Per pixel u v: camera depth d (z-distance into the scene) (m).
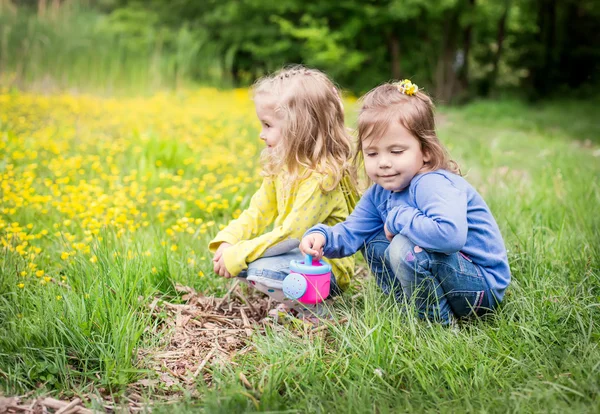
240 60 17.52
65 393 2.15
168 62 13.15
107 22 15.98
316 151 2.66
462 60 17.89
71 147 5.87
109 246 3.18
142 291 2.80
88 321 2.40
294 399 2.02
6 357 2.25
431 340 2.28
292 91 2.66
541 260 2.91
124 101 9.86
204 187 4.60
